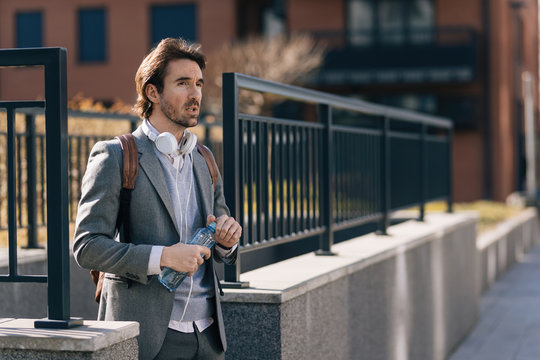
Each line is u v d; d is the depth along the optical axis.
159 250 2.27
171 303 2.39
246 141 3.51
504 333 7.79
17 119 5.94
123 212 2.38
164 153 2.38
